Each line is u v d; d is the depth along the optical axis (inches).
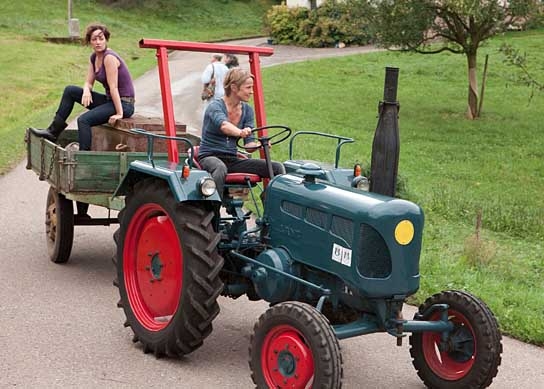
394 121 202.5
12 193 455.8
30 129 349.4
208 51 258.7
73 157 288.7
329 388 182.2
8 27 1775.3
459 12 975.6
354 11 1054.4
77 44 1660.9
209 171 233.3
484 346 201.8
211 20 2290.8
